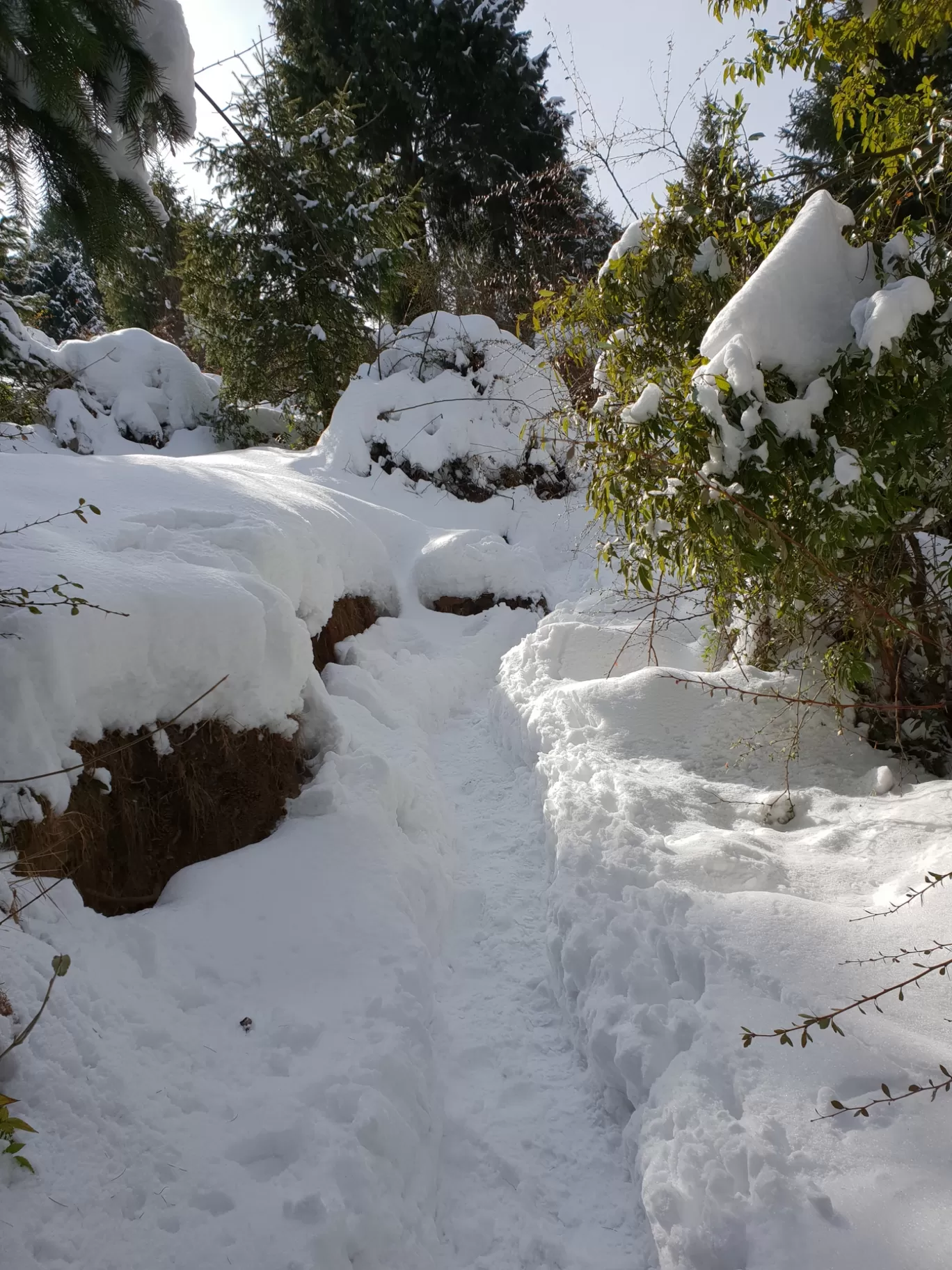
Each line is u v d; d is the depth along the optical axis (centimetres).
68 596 253
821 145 899
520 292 1146
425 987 255
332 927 264
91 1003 206
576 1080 241
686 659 480
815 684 362
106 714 266
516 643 630
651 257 320
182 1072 206
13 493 363
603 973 236
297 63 1432
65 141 213
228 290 1051
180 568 307
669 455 255
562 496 875
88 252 239
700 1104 179
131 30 206
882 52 493
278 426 1209
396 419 862
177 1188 176
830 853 275
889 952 210
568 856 289
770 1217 151
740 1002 202
